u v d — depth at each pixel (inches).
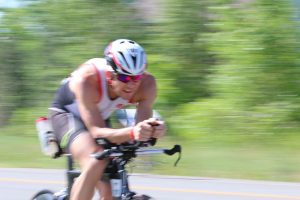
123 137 410.0
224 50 1326.3
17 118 1471.5
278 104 1238.3
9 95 1574.8
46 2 1550.2
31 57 1563.7
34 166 948.0
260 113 1222.3
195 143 1183.6
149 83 465.4
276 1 1304.1
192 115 1257.4
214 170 879.7
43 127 485.1
